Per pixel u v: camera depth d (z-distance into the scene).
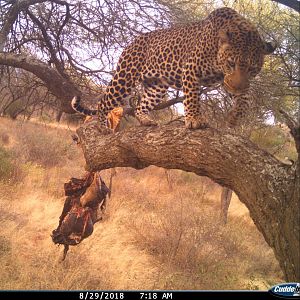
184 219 4.74
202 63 2.56
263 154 2.10
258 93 3.58
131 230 4.54
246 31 2.43
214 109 4.49
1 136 8.03
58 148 8.07
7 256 3.59
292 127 1.91
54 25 4.95
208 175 2.30
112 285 3.42
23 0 4.53
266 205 1.94
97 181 3.33
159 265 3.91
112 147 2.77
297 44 2.98
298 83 2.96
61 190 5.54
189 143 2.34
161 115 5.36
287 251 1.83
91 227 3.36
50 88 4.10
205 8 4.78
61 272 3.46
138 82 3.12
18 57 4.06
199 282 3.64
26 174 5.96
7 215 4.41
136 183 6.68
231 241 4.63
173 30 2.93
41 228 4.36
